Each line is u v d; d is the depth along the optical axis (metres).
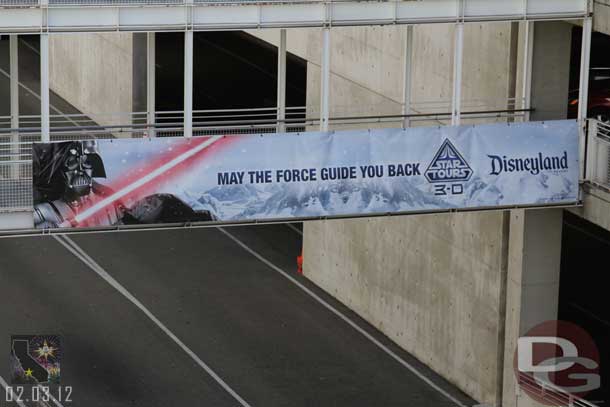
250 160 30.97
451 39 36.66
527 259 34.38
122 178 30.17
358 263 41.97
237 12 30.55
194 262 45.62
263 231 48.75
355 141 31.56
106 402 35.56
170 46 68.81
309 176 31.36
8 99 61.56
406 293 39.56
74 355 38.22
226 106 60.53
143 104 52.34
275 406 35.72
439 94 37.41
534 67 33.84
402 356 39.44
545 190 32.88
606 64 48.50
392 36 39.44
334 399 36.34
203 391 36.41
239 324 40.81
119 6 29.73
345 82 42.28
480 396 36.50
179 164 30.52
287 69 65.69
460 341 37.22
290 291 43.72
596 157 32.69
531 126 32.56
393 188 31.92
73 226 30.00
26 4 29.17
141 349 38.78
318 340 40.09
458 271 37.06
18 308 41.25
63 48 62.16
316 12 31.03
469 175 32.38
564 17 32.19
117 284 43.47
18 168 32.56
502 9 31.92
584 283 43.66
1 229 29.66
